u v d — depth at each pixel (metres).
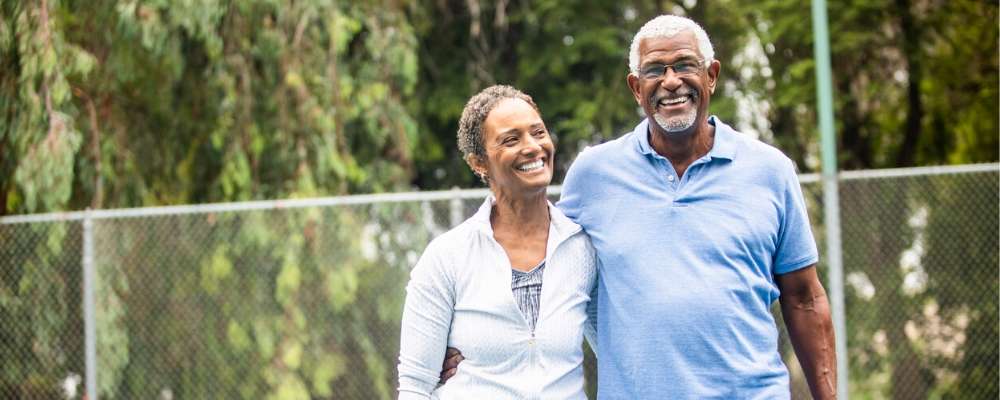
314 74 12.20
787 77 16.36
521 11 17.67
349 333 10.82
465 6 17.95
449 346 4.80
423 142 17.25
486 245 4.71
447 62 18.11
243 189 11.78
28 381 10.34
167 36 11.31
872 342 10.56
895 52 16.59
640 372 4.66
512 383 4.62
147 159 12.39
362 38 13.81
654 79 4.75
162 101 12.15
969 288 10.56
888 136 17.00
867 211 10.62
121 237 10.45
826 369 4.98
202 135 12.47
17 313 10.33
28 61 10.10
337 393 10.82
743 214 4.72
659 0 17.81
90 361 9.90
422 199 9.91
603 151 5.02
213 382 10.59
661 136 4.87
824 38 11.26
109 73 11.55
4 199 11.15
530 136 4.66
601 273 4.85
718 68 4.89
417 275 4.79
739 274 4.68
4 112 10.34
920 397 10.54
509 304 4.62
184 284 10.58
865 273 10.57
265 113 12.18
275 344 10.70
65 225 10.27
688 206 4.74
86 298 9.91
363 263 10.80
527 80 18.05
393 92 13.70
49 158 10.10
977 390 10.55
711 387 4.61
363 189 12.99
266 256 10.78
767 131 17.19
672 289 4.65
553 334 4.64
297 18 12.03
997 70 16.08
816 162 16.97
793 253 4.90
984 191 10.55
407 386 4.80
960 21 16.25
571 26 17.77
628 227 4.79
